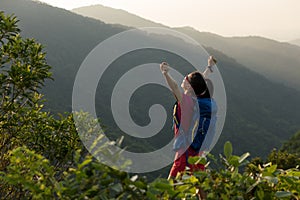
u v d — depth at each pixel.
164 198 1.51
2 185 3.02
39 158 1.44
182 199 1.56
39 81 3.75
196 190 1.67
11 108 3.67
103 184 1.36
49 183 1.45
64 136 3.90
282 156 20.95
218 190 1.60
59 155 3.86
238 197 1.58
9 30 3.73
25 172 1.69
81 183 1.36
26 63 3.76
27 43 3.84
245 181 1.65
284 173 1.83
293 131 180.00
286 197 1.66
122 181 1.38
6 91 3.68
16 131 3.82
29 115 3.99
